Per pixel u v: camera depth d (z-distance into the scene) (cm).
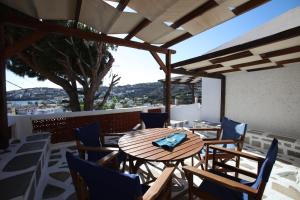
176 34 364
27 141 329
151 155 190
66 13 295
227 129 301
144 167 306
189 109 792
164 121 385
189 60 416
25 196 167
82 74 807
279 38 253
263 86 513
